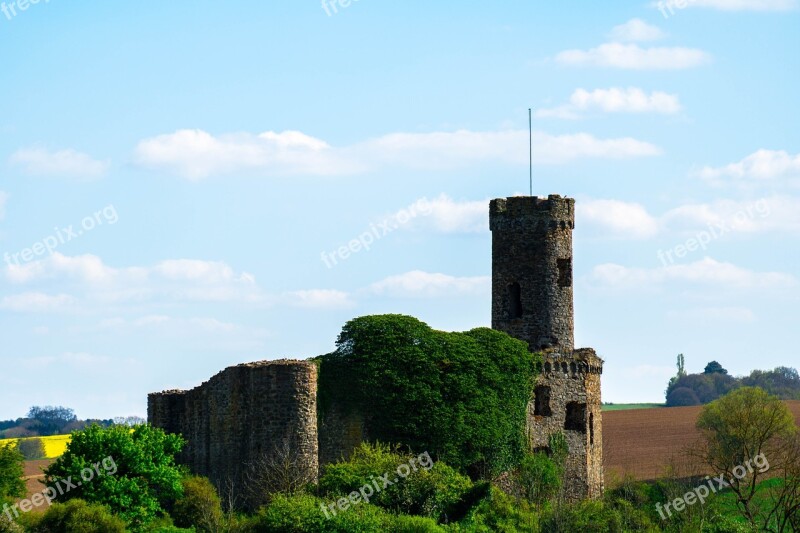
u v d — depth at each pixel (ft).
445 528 590.96
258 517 570.05
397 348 651.66
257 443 602.44
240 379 613.52
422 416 649.61
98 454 568.00
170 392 642.22
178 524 577.43
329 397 641.40
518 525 628.28
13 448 612.29
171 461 591.78
